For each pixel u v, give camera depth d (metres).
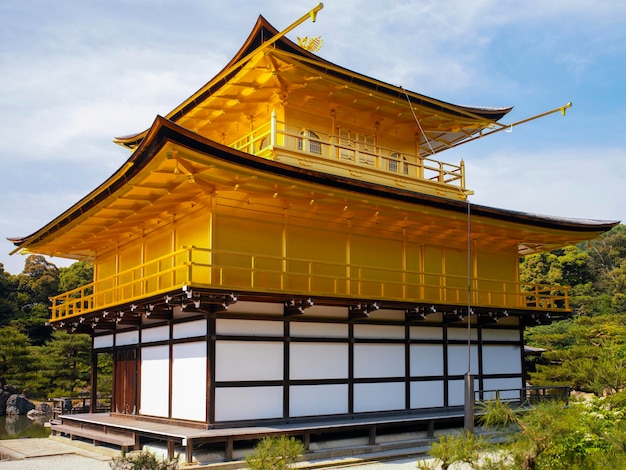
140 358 23.33
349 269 22.75
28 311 77.19
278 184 18.86
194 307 18.31
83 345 52.00
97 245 28.73
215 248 19.50
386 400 22.69
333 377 21.28
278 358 20.00
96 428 22.69
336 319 21.75
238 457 17.50
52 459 19.84
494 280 25.98
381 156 25.09
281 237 21.23
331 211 22.22
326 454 18.61
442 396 24.58
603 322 50.41
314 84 23.16
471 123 27.55
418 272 23.28
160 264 22.98
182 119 26.20
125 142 31.20
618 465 12.11
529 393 27.53
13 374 49.94
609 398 15.40
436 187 27.05
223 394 18.66
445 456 11.66
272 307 20.16
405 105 25.30
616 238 89.81
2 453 21.25
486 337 26.84
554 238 27.59
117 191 19.80
